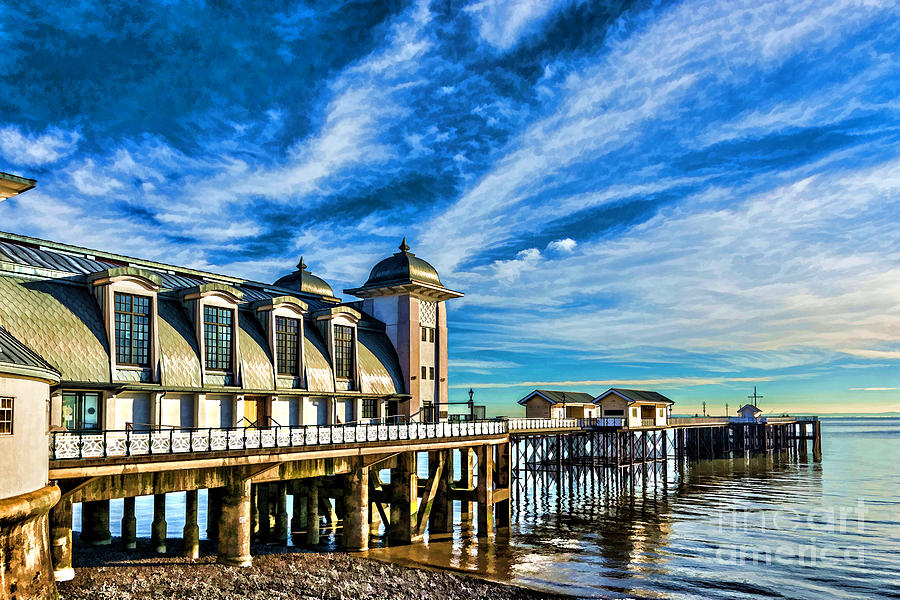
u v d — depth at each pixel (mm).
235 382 34469
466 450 48406
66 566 25078
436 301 51062
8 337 21469
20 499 19172
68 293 29516
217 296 34219
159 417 30703
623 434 76000
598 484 69875
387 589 29484
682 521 51031
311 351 40250
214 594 25828
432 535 41844
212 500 39125
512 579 33344
